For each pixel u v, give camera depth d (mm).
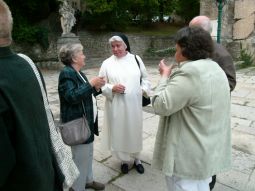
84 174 2646
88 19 17438
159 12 20453
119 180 3236
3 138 1233
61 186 1674
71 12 12906
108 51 17281
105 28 17938
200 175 1822
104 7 16297
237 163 3701
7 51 1366
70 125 2393
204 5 14375
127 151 3227
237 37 13883
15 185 1353
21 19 14102
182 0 21484
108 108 3240
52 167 1543
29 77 1417
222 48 2547
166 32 19828
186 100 1757
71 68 2492
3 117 1246
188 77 1747
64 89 2383
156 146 2035
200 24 2467
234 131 4867
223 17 13719
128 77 3125
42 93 1558
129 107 3125
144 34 18516
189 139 1825
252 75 10555
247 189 3115
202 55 1817
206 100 1768
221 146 1897
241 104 6578
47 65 14062
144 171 3426
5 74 1300
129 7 18469
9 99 1264
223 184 3205
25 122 1329
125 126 3164
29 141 1332
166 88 1832
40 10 15203
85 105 2492
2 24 1311
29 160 1323
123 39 3156
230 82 2520
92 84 2428
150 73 11977
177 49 1893
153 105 1896
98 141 4297
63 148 1700
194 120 1816
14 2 13945
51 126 1651
